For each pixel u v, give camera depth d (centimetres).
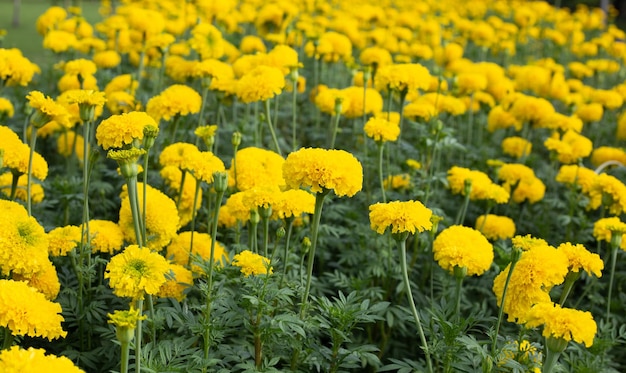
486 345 302
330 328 299
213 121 620
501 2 1619
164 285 322
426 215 289
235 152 391
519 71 846
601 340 351
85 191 312
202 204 473
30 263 269
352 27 830
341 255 454
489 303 442
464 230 340
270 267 297
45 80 766
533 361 294
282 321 279
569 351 377
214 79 511
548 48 1252
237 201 357
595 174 518
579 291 489
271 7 796
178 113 463
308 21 856
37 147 594
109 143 304
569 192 561
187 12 872
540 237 536
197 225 464
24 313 234
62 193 435
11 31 1356
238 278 311
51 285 301
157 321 297
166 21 789
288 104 713
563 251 308
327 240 461
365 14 982
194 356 271
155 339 308
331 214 475
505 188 534
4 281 238
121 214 354
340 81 809
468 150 652
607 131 801
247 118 577
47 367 187
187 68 588
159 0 918
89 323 323
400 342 419
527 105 603
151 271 235
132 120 304
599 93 744
